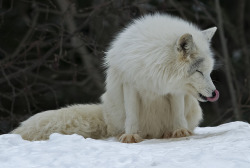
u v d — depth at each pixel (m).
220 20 23.47
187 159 7.12
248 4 30.80
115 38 10.98
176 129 10.48
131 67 9.93
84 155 7.70
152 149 8.16
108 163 7.18
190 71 9.77
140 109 10.67
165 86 9.89
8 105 22.78
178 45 9.56
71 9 20.89
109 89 10.84
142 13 20.05
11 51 24.92
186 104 11.06
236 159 6.95
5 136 9.31
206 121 23.66
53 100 23.39
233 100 21.66
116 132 11.38
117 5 21.16
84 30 25.94
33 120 11.28
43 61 19.25
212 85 9.88
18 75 19.64
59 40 19.58
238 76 26.83
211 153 7.39
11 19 25.52
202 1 28.11
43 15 25.28
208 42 10.66
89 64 23.92
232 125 12.57
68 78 25.94
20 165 7.25
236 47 29.42
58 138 8.84
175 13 25.33
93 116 11.48
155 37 9.95
